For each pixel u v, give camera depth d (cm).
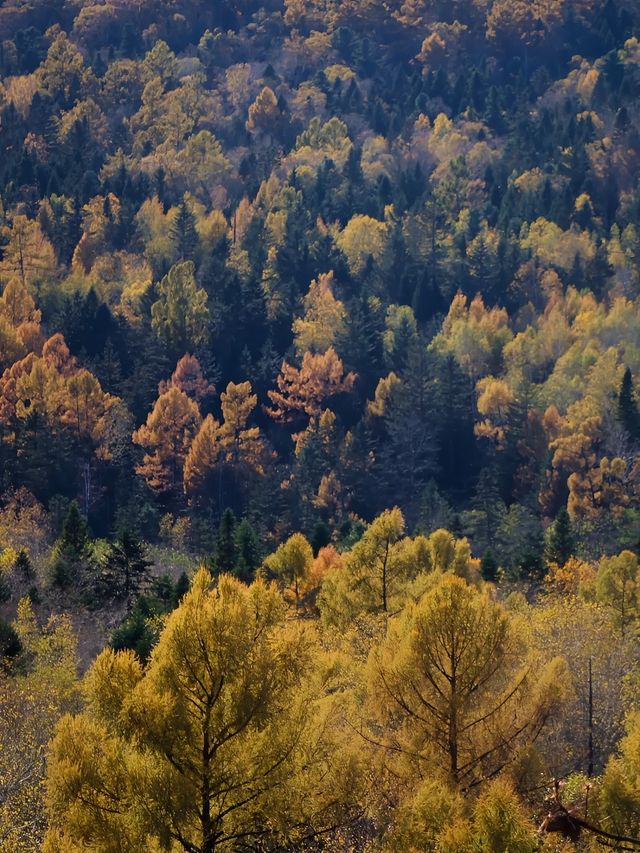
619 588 6456
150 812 2569
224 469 18700
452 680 3133
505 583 9544
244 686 2719
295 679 2848
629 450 18162
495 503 16150
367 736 3192
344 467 18450
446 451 19975
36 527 13775
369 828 2945
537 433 19512
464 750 3141
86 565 10275
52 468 17775
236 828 2716
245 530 11156
